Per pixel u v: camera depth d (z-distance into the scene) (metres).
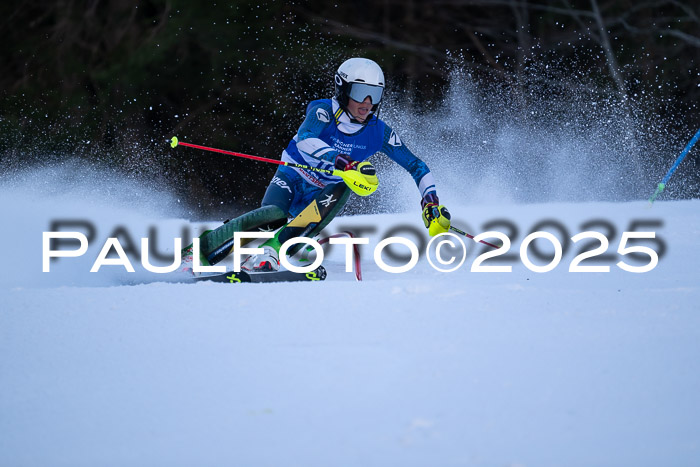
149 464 4.77
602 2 41.44
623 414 5.32
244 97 38.09
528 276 10.82
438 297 8.37
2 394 5.85
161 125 38.12
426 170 11.98
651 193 36.31
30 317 7.72
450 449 4.85
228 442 4.99
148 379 6.04
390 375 5.96
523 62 41.41
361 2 41.34
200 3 37.56
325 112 11.27
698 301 8.14
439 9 41.69
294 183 11.98
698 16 40.47
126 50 38.50
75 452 4.94
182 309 7.95
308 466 4.68
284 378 5.95
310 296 8.49
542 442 4.94
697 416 5.29
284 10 39.41
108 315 7.76
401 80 41.34
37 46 38.97
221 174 38.50
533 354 6.40
